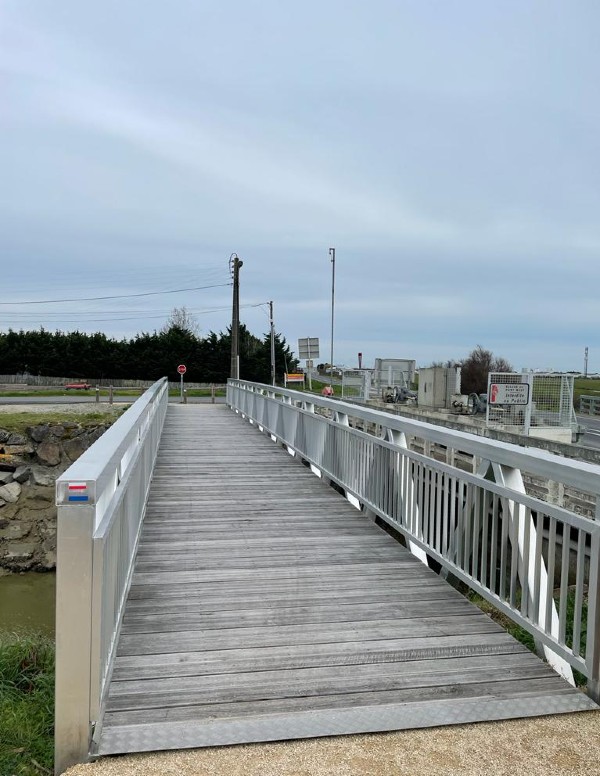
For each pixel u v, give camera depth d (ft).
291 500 24.71
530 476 32.37
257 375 203.92
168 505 23.75
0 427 77.20
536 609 11.34
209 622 12.88
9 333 197.98
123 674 10.59
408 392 86.33
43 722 10.75
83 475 8.32
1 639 15.83
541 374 49.70
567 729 9.08
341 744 8.67
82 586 8.22
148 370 200.03
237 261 103.60
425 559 17.02
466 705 9.63
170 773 8.00
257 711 9.45
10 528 69.15
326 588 14.99
